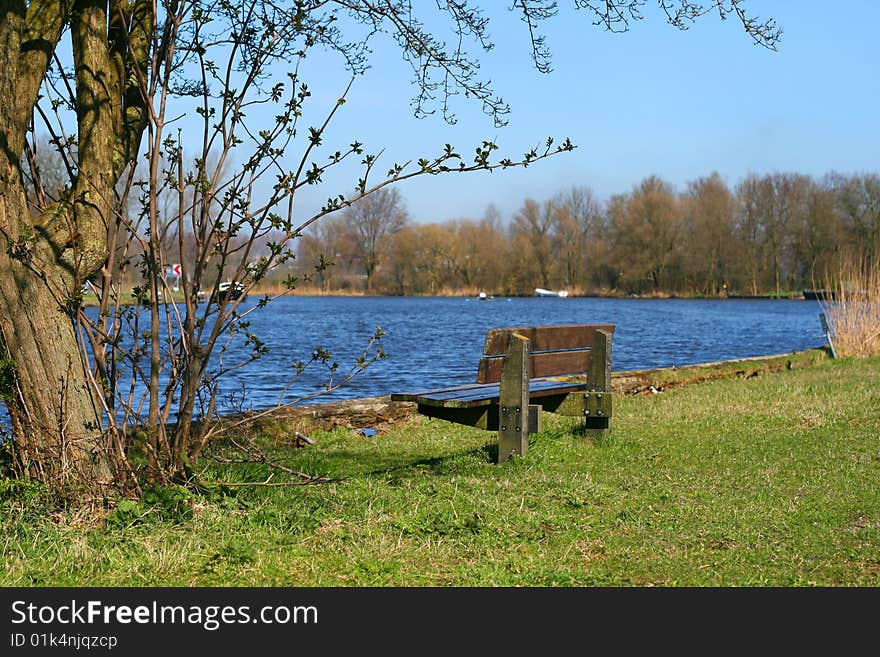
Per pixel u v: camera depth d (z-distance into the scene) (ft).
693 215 279.49
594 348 26.13
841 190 252.01
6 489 16.56
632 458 24.45
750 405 34.27
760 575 15.26
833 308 60.03
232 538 15.88
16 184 16.63
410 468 23.24
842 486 21.17
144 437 17.52
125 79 18.17
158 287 17.88
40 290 16.76
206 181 16.81
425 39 20.68
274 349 88.53
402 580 14.65
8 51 16.21
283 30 17.03
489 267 319.88
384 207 319.47
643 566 15.74
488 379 23.26
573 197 314.35
